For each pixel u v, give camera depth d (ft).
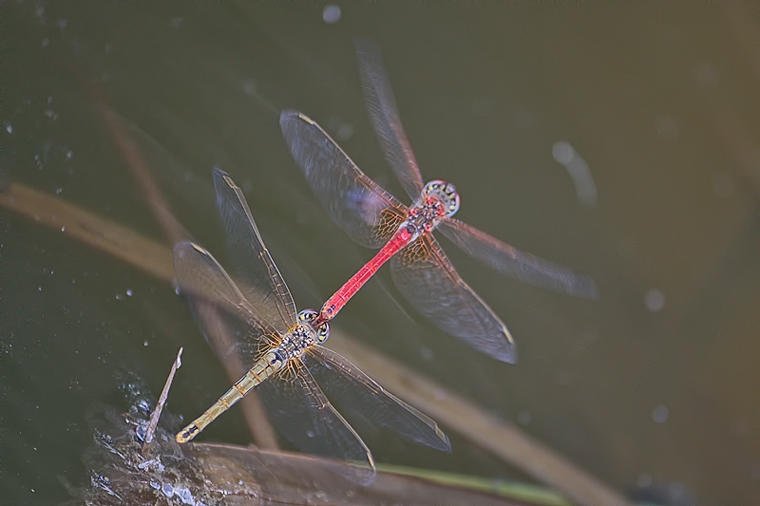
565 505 5.21
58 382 5.14
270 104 5.27
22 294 5.16
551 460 5.23
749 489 5.23
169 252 5.19
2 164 5.18
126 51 5.25
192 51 5.27
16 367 5.14
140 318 5.17
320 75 5.28
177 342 5.16
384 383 5.22
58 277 5.16
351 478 5.14
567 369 5.25
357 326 5.23
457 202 5.23
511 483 5.21
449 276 5.21
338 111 5.27
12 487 5.11
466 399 5.23
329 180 5.20
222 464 5.14
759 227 5.28
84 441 5.13
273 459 5.15
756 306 5.27
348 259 5.24
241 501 5.13
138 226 5.19
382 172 5.26
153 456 5.13
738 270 5.28
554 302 5.27
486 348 5.20
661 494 5.22
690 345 5.26
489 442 5.22
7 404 5.13
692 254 5.28
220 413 5.15
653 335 5.27
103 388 5.14
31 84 5.21
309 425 5.15
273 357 5.15
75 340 5.15
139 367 5.15
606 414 5.24
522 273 5.21
